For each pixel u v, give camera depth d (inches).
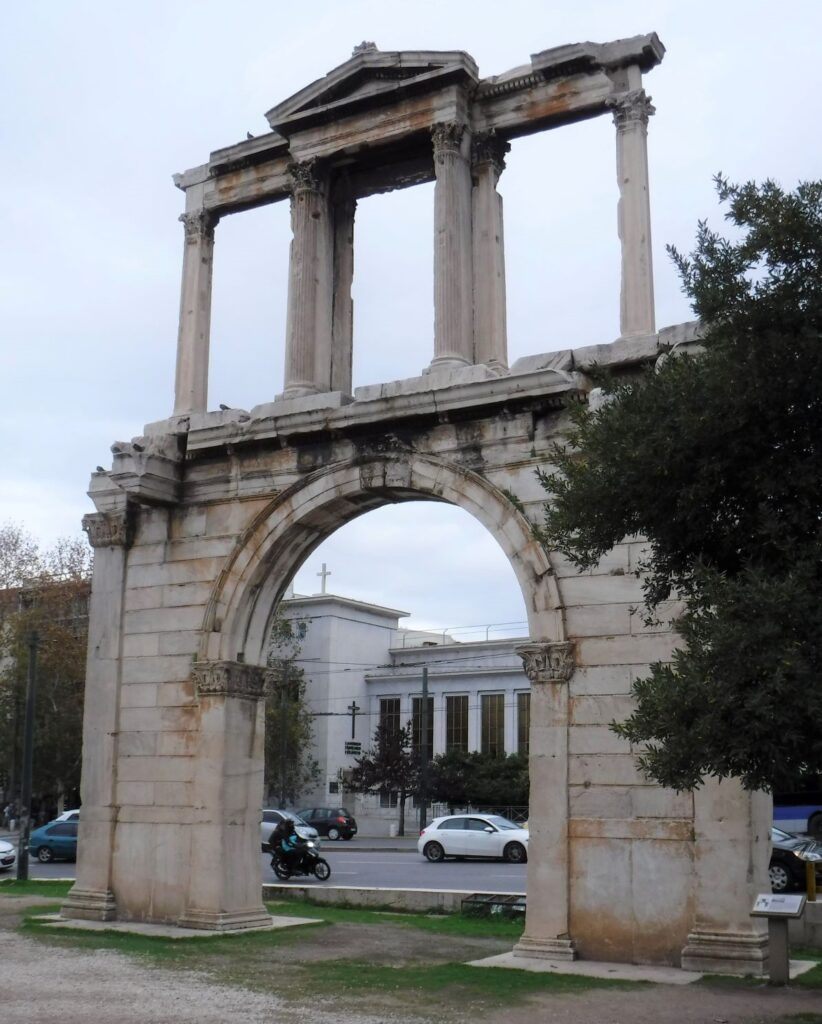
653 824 757.9
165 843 943.7
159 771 960.3
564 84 913.5
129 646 999.6
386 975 714.2
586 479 559.2
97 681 1002.7
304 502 934.4
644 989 665.0
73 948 817.5
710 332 540.7
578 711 798.5
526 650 816.9
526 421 852.0
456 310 906.7
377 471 906.7
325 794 3110.2
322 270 990.4
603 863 770.2
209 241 1073.5
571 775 792.3
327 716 3161.9
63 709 2496.3
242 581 951.0
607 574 805.2
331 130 985.5
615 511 554.9
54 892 1229.1
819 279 510.6
